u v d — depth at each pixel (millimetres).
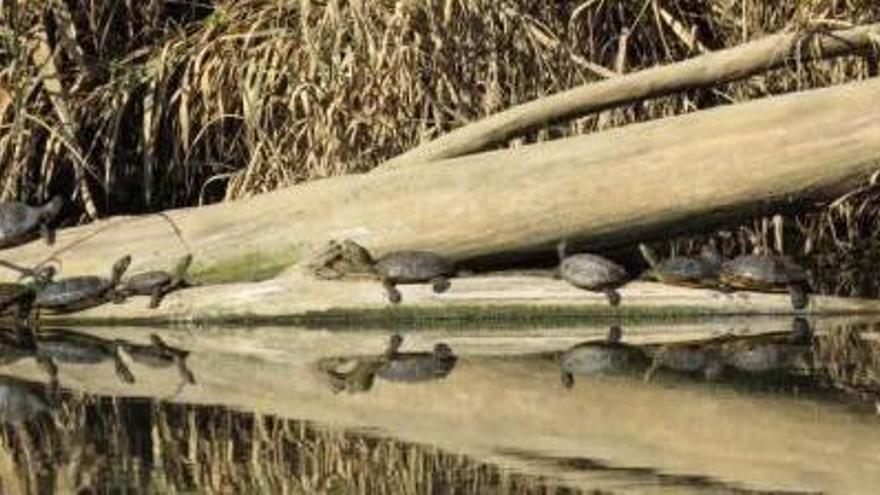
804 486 10414
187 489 10242
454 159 16031
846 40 16344
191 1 18828
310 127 17328
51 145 17734
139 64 18406
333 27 17094
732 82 16750
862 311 16281
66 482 10453
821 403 12859
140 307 16250
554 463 11000
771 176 15023
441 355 14961
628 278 15891
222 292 16094
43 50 17797
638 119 17625
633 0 18188
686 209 15266
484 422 12250
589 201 15367
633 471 10734
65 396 13297
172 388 13633
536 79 17578
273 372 14281
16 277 16484
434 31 17094
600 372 14156
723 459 11125
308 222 16078
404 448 11453
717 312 16047
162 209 18562
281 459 11062
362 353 15102
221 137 18094
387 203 15883
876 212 18984
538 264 16234
